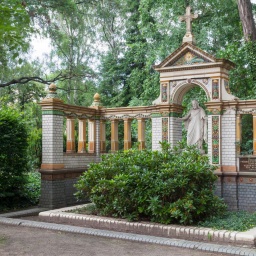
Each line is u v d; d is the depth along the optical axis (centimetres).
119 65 3091
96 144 1622
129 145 1572
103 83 3147
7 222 1134
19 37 841
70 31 3212
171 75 1441
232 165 1324
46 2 2436
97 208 1145
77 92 3272
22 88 2825
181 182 1012
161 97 1463
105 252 838
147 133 2292
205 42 2314
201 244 873
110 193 1091
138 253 831
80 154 1541
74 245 897
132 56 3003
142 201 1027
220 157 1339
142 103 2605
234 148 1325
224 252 829
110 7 3275
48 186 1407
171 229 967
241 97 1825
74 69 3127
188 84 1423
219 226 973
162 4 2495
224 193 1323
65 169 1448
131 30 3144
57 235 996
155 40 2645
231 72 1795
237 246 870
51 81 2647
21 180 1445
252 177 1287
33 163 2019
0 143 1369
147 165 1095
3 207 1380
